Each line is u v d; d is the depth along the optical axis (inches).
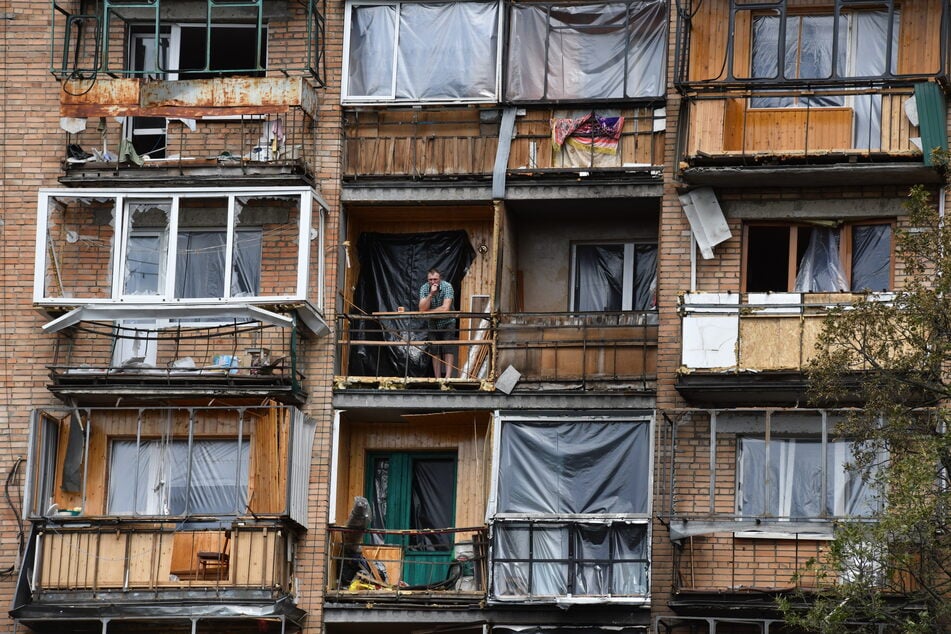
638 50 1772.9
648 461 1695.4
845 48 1728.6
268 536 1679.4
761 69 1734.7
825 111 1699.1
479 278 1817.2
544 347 1740.9
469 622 1691.7
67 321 1726.1
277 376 1722.4
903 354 1523.1
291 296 1718.8
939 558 1488.7
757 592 1626.5
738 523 1625.2
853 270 1722.4
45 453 1726.1
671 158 1747.0
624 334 1736.0
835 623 1451.8
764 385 1664.6
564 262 1819.6
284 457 1686.8
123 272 1738.4
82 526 1701.5
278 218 1743.4
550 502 1699.1
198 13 1828.2
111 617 1673.2
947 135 1686.8
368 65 1790.1
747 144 1701.5
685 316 1681.8
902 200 1711.4
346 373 1761.8
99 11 1820.9
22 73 1823.3
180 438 1748.3
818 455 1668.3
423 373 1781.5
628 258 1819.6
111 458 1749.5
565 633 1673.2
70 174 1780.3
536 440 1712.6
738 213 1728.6
